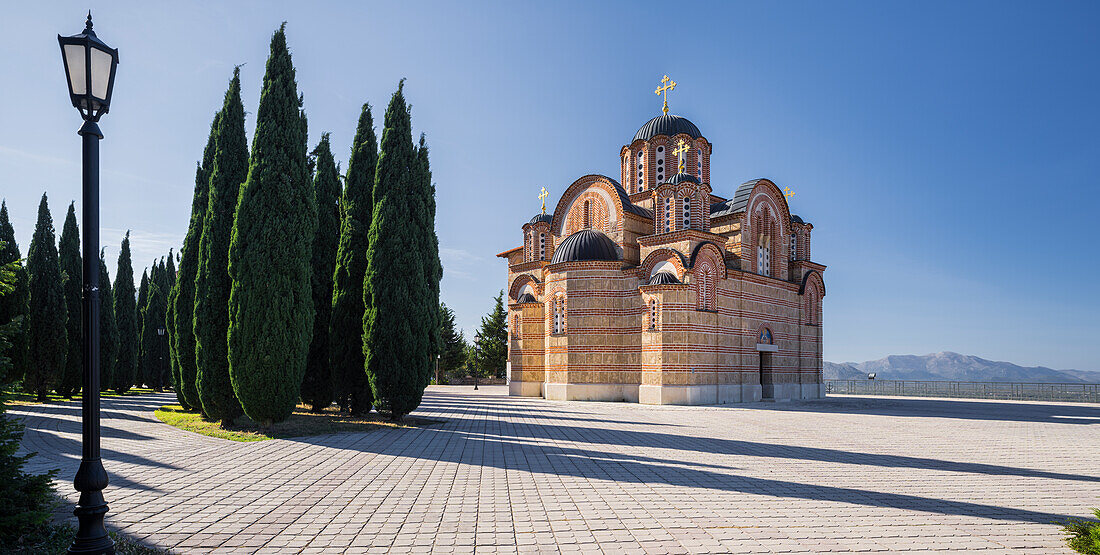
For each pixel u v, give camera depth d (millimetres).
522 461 15711
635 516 10070
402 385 24641
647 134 50875
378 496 11477
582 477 13531
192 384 25547
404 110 26203
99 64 7496
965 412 35312
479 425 24859
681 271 38531
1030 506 11078
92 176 7395
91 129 7418
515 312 51281
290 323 21469
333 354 26938
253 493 11680
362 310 26953
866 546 8500
